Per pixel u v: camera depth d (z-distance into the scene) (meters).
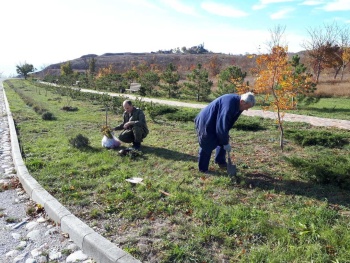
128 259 2.96
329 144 7.56
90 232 3.46
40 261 3.21
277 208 4.14
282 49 7.09
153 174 5.57
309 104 16.00
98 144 7.83
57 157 6.64
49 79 44.88
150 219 3.90
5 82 45.38
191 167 5.93
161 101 20.62
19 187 5.29
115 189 4.86
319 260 2.90
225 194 4.63
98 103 17.89
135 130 7.16
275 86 7.43
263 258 2.98
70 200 4.48
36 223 4.02
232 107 4.96
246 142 8.08
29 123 11.20
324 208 3.98
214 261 3.03
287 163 6.09
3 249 3.46
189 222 3.78
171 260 3.06
